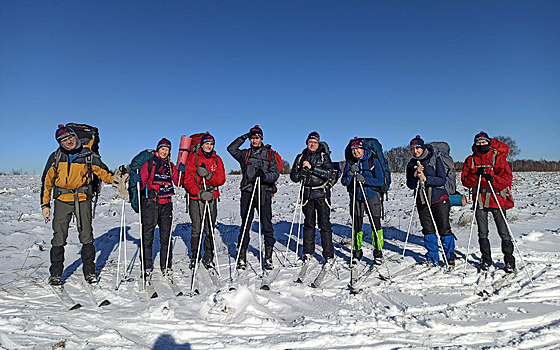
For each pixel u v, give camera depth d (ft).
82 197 15.25
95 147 17.06
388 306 13.46
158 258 20.56
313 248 19.30
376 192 18.85
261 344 10.43
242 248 18.71
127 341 10.66
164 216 17.10
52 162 14.76
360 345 10.44
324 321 12.07
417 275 17.16
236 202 46.44
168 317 12.27
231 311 12.69
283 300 14.23
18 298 13.94
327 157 19.07
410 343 10.59
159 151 16.98
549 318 12.14
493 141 17.31
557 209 35.70
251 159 18.90
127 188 16.46
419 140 18.22
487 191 16.87
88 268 15.40
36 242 22.74
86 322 12.00
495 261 18.79
